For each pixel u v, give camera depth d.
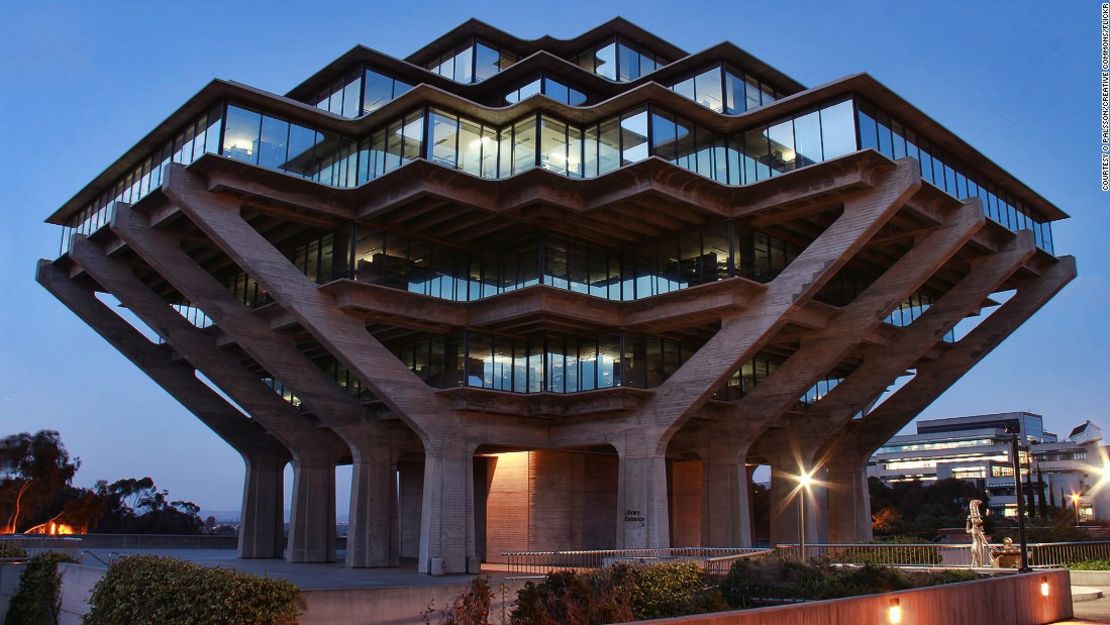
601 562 31.28
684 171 32.44
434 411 35.69
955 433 125.81
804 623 13.38
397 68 38.06
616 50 39.94
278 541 43.59
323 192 33.81
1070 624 20.20
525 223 35.25
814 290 33.16
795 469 41.66
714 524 38.56
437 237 36.75
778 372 38.00
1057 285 41.09
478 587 17.39
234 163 31.50
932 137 36.59
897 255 39.44
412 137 33.78
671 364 39.09
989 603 18.22
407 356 39.31
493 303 36.06
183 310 45.22
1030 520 53.28
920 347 39.50
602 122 35.28
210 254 38.94
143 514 76.75
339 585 26.45
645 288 37.19
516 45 41.53
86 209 42.88
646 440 36.16
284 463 44.75
